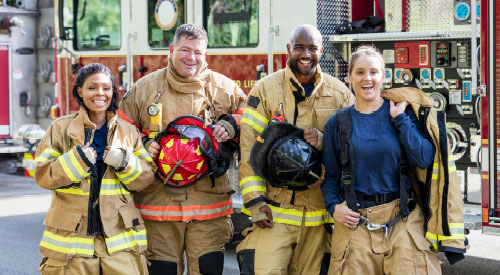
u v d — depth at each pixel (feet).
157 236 13.23
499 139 15.49
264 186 12.62
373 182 11.19
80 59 24.70
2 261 19.93
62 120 11.87
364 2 20.77
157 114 13.12
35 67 37.42
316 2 19.02
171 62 13.34
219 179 13.47
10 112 36.58
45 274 11.77
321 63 19.27
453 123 18.54
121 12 23.45
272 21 19.84
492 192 15.66
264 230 12.55
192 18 21.57
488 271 18.25
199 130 12.88
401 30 20.45
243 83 20.61
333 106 12.72
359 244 11.18
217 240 13.53
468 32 18.02
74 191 11.59
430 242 11.27
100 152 11.92
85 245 11.59
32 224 24.86
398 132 11.12
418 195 11.55
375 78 11.19
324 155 11.81
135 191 12.18
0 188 32.94
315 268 12.82
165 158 12.71
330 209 11.57
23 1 36.65
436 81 18.79
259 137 12.22
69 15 24.94
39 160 11.55
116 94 12.12
